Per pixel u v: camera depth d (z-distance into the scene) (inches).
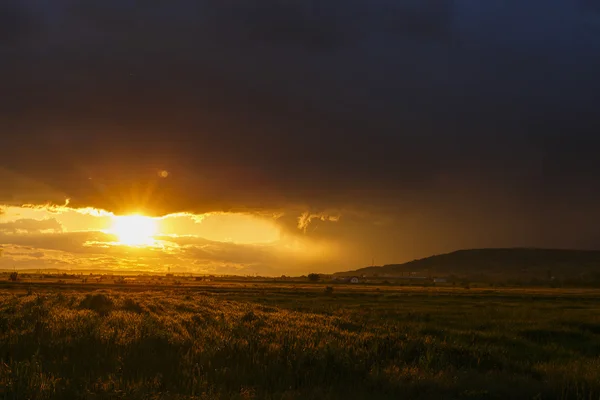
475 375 598.2
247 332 877.8
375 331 1066.1
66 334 788.0
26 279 6525.6
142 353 641.6
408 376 577.6
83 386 475.5
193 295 2741.1
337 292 3983.8
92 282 5846.5
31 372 506.6
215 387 502.6
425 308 2165.4
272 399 468.8
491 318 1620.3
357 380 554.9
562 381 574.6
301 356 627.2
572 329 1284.4
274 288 4761.3
